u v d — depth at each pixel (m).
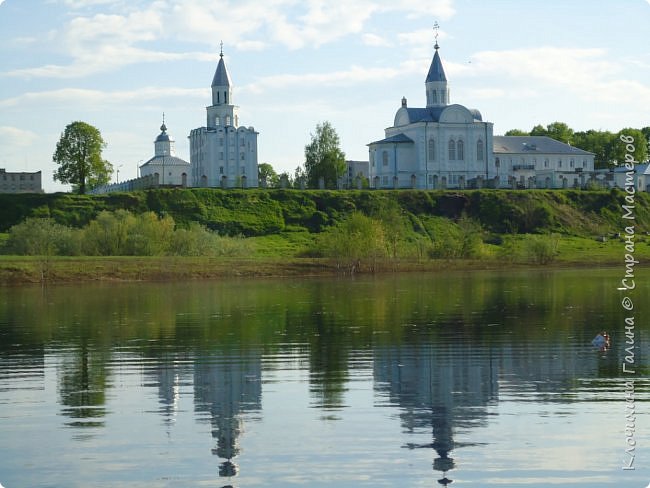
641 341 43.12
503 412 29.28
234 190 148.75
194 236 108.19
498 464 24.66
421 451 25.55
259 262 97.94
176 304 63.22
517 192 154.25
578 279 85.50
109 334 46.75
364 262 100.12
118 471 24.25
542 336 44.78
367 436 26.83
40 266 89.75
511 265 106.56
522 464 24.67
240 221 140.25
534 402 30.56
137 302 65.06
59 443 26.38
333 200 147.62
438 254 109.94
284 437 26.75
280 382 33.81
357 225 102.69
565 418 28.55
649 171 191.50
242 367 36.78
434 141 185.88
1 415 29.28
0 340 44.81
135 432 27.34
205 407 30.17
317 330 47.69
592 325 49.00
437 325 49.31
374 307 59.56
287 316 54.66
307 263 97.81
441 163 186.38
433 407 29.92
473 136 188.38
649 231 152.00
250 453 25.48
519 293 69.69
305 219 142.88
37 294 73.44
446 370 35.84
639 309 57.03
